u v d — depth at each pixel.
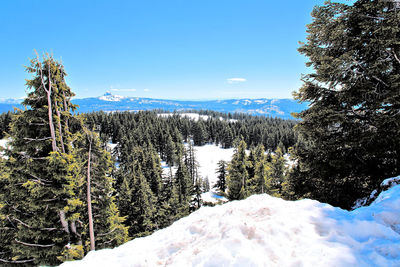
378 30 7.40
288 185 11.57
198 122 107.62
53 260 9.42
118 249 5.25
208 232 4.71
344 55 7.56
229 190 21.41
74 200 9.51
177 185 36.34
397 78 7.03
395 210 4.42
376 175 8.77
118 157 71.06
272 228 4.28
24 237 9.53
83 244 11.19
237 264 3.43
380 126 7.67
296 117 10.18
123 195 28.67
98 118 97.81
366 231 3.96
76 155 11.01
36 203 9.12
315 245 3.75
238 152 21.25
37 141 9.53
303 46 9.66
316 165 9.69
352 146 8.62
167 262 4.09
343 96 8.22
